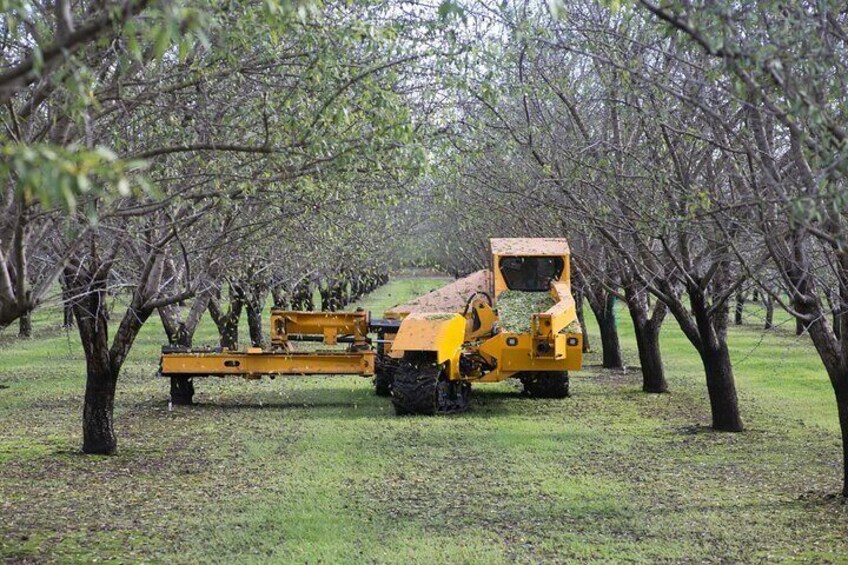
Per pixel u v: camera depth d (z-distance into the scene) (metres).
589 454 13.83
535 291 19.33
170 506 10.74
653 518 10.16
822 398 20.44
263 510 10.48
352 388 21.73
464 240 29.72
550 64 13.75
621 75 9.62
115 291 13.77
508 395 20.66
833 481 11.95
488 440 14.91
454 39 8.80
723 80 9.52
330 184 9.55
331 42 8.16
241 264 18.09
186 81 8.90
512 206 16.42
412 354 17.89
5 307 6.83
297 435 15.41
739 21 6.66
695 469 12.77
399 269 42.16
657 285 16.06
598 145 11.98
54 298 8.09
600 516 10.27
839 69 7.09
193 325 22.50
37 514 10.38
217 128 9.14
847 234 6.73
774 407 19.11
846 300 9.93
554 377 19.88
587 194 13.81
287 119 8.08
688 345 33.97
